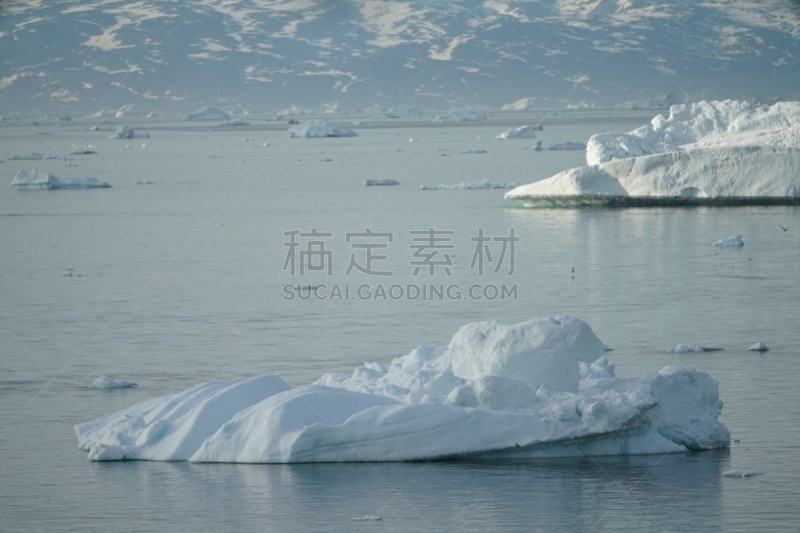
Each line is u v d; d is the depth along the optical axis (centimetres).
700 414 3303
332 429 3159
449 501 2836
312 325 5334
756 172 10644
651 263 7362
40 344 4956
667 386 3309
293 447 3158
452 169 17612
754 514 2717
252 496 2897
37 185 14550
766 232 8888
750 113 12206
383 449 3164
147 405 3547
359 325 5316
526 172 16750
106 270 7381
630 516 2716
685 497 2848
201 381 4175
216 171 17912
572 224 9681
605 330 5091
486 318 5444
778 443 3312
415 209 11238
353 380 3628
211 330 5234
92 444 3350
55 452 3328
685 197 10838
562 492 2892
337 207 11569
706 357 4488
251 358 4584
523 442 3150
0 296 6338
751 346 4650
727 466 3105
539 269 7162
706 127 12575
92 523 2733
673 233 8938
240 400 3384
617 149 12006
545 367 3278
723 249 7994
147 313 5731
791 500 2816
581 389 3322
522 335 3325
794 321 5266
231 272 7225
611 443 3219
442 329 5172
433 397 3256
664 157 10900
